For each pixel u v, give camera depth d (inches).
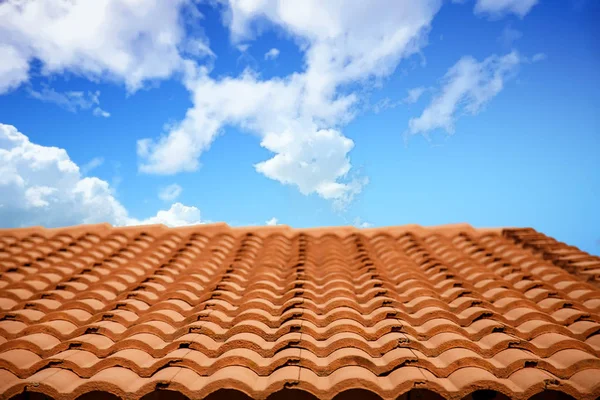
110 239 331.3
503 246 299.6
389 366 151.4
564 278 228.5
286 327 179.2
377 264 270.1
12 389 142.6
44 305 206.7
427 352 161.2
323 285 237.0
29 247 316.5
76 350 167.2
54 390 142.4
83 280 244.2
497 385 137.6
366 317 194.2
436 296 212.2
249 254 299.6
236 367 153.0
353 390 165.0
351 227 362.6
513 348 159.9
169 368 153.6
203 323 187.8
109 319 193.6
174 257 289.1
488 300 208.4
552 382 136.3
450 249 299.6
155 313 194.5
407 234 341.7
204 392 140.8
